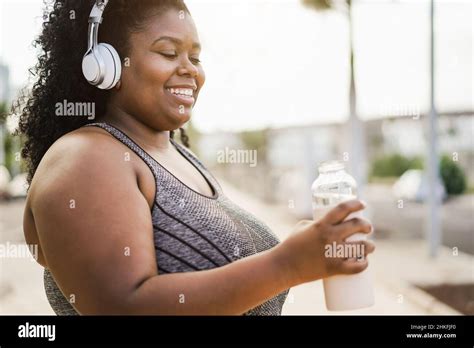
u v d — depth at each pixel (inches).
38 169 38.3
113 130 39.8
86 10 44.8
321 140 480.4
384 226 443.8
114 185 35.4
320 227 32.7
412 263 287.1
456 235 400.2
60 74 46.1
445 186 714.8
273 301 46.7
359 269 32.9
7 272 227.5
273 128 676.7
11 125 51.9
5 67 252.1
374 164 930.1
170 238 38.1
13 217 403.5
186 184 42.8
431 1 305.4
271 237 48.9
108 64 41.4
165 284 33.1
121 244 33.6
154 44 42.1
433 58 315.9
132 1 42.1
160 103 42.9
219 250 39.4
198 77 45.4
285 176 573.9
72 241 34.0
